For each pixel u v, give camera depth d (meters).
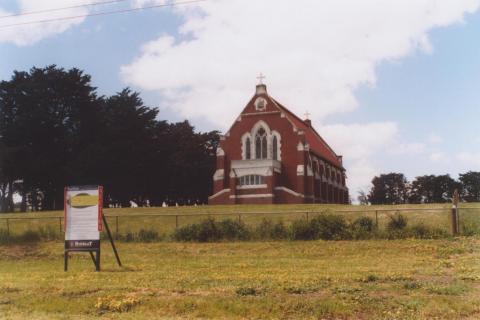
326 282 14.70
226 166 70.81
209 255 24.67
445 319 11.09
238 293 13.44
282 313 11.80
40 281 16.45
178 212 45.91
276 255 23.89
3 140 74.00
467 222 28.06
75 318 11.64
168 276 16.95
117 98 83.75
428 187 116.44
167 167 85.88
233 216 40.25
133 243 29.92
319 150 80.12
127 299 12.94
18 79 76.81
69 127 78.56
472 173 113.31
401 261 20.25
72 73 77.62
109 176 76.88
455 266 17.92
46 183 77.12
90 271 19.27
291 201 66.56
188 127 94.31
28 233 32.50
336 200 84.81
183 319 11.56
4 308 12.74
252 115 71.25
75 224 19.95
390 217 29.39
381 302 12.20
